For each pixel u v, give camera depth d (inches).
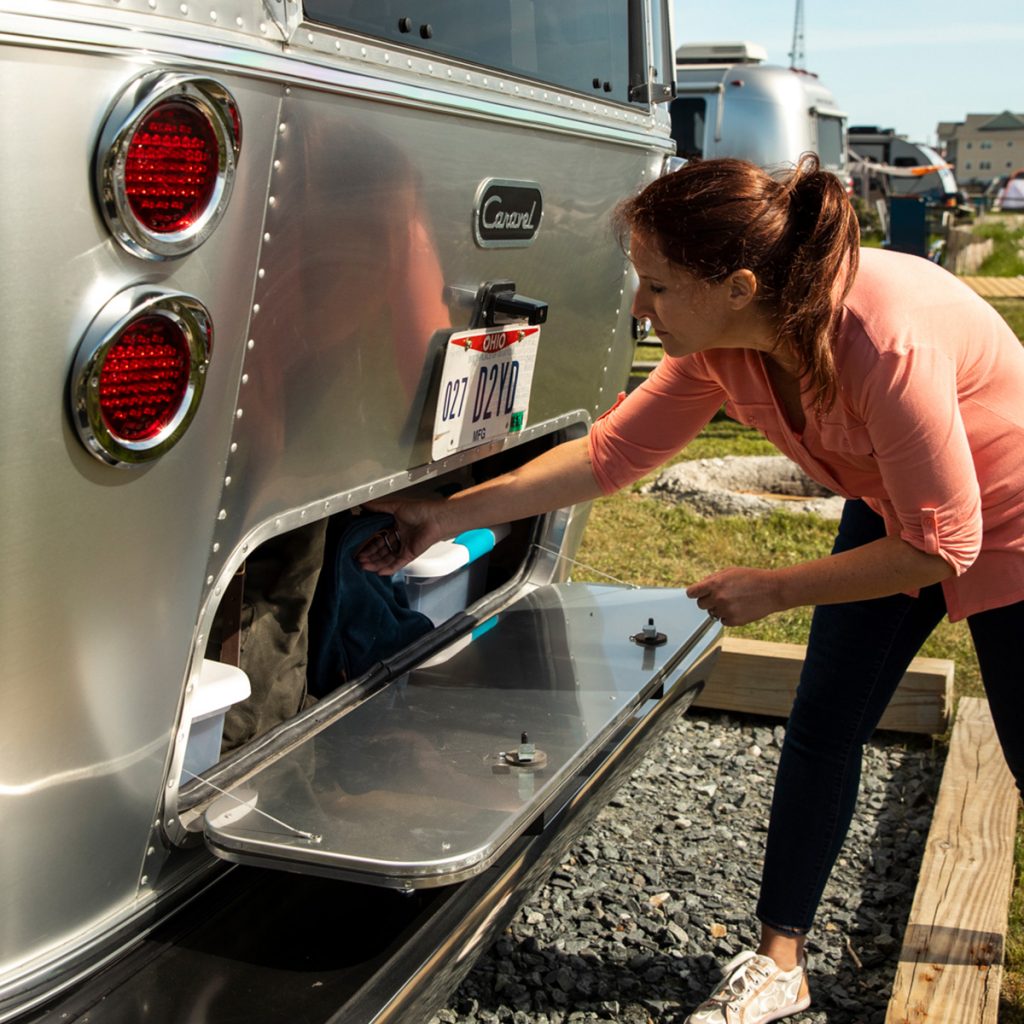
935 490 64.4
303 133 57.5
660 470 259.1
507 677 80.5
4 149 42.8
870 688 78.1
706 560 191.6
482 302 78.4
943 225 784.3
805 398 68.0
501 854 64.1
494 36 76.0
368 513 86.0
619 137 95.3
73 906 53.4
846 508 83.8
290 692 75.1
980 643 75.5
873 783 120.0
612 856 104.9
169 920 60.2
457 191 72.4
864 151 975.0
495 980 87.3
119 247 47.4
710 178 62.5
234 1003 54.9
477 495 84.1
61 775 51.0
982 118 4414.4
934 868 94.0
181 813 60.2
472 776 65.0
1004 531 71.3
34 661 48.4
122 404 48.9
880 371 63.4
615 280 101.3
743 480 247.1
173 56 48.2
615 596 100.9
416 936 60.3
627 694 77.9
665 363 82.1
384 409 70.4
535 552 105.9
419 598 93.4
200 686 61.8
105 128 45.6
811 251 61.7
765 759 124.9
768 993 81.0
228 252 53.5
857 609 77.7
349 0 60.8
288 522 63.7
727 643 135.3
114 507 50.3
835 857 81.1
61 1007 53.6
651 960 90.1
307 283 60.1
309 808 60.6
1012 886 97.9
